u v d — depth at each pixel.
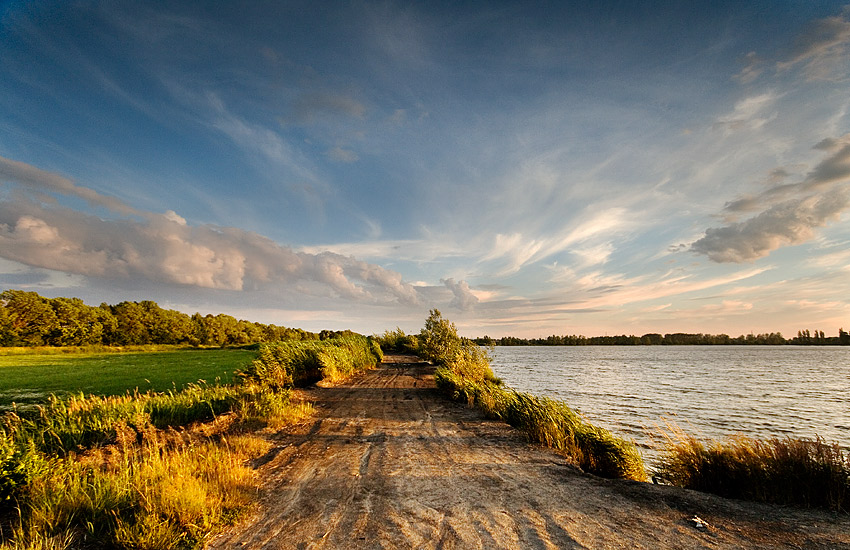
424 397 16.88
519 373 47.06
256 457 7.72
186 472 5.60
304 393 16.72
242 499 5.32
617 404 24.97
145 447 7.42
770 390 33.03
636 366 61.75
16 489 4.94
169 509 4.56
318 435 9.66
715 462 6.18
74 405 8.95
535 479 6.49
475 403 15.07
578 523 4.69
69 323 71.38
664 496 5.63
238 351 68.69
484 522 4.74
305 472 6.79
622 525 4.61
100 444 7.76
